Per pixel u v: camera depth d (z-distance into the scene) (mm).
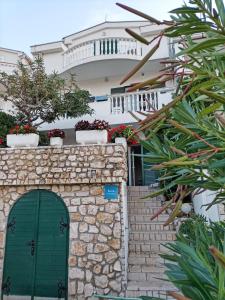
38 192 7043
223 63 1083
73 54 14336
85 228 6527
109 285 5961
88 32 15195
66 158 7027
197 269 1161
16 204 7066
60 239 6590
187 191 1442
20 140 7680
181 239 1736
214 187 1386
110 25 14602
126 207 7129
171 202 1458
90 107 11672
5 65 14898
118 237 6289
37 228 6781
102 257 6215
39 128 12039
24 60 17219
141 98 10828
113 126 11250
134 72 887
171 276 1290
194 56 1104
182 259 1232
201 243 1461
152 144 1573
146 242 6973
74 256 6367
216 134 1211
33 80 10922
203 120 1256
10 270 6594
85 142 7508
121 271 6008
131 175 10961
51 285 6277
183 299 766
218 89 1170
